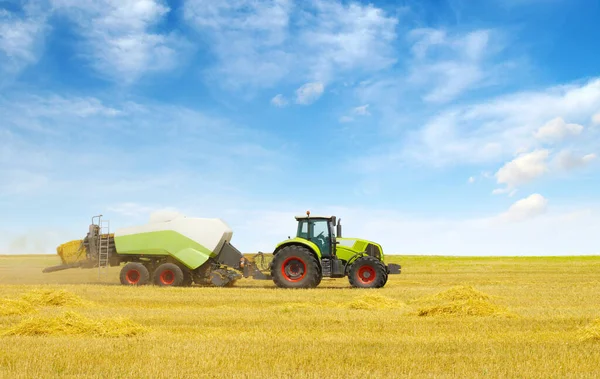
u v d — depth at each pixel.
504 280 25.19
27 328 10.73
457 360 8.34
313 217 21.77
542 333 10.67
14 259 54.25
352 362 8.17
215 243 22.52
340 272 21.28
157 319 12.34
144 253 22.77
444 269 34.78
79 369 7.72
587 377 7.37
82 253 24.22
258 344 9.42
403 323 11.87
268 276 21.95
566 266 37.84
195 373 7.54
